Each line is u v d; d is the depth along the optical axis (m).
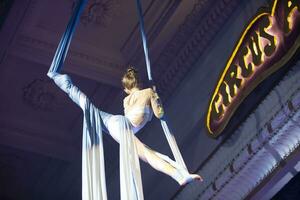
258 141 8.48
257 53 8.52
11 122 12.37
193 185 9.70
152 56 11.02
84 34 10.90
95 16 10.68
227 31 9.94
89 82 11.69
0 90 11.88
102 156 4.98
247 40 8.77
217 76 9.89
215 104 9.24
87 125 5.17
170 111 11.09
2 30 10.23
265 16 8.48
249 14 9.43
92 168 4.89
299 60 7.95
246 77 8.65
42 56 10.92
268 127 8.30
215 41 10.23
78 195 13.25
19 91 11.95
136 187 4.70
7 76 11.60
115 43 11.10
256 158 8.56
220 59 9.95
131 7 10.60
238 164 8.80
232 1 9.75
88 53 11.03
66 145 12.85
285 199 9.12
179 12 10.34
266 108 8.46
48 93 12.06
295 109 7.91
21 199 13.79
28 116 12.46
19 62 11.27
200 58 10.55
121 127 5.12
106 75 11.35
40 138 12.64
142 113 5.28
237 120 9.05
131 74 5.78
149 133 11.59
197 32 10.38
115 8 10.63
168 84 11.13
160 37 10.73
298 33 7.81
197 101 10.31
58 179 13.59
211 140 9.71
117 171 12.31
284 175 8.35
